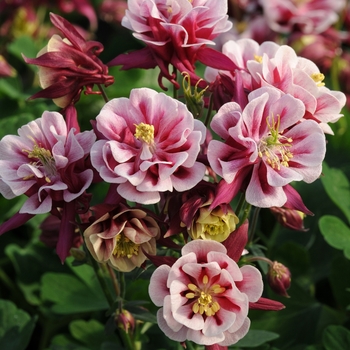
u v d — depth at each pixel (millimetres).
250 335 641
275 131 542
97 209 542
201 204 542
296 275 741
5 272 829
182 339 543
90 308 722
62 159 547
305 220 773
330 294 780
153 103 543
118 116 545
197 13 593
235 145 544
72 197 552
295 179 535
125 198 536
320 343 713
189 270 537
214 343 540
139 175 534
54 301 739
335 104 566
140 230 551
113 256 559
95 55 594
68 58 582
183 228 550
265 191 545
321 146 545
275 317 719
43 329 783
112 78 590
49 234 658
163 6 598
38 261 791
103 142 544
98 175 561
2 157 564
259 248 648
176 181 540
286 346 711
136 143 548
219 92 581
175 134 540
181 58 599
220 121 542
